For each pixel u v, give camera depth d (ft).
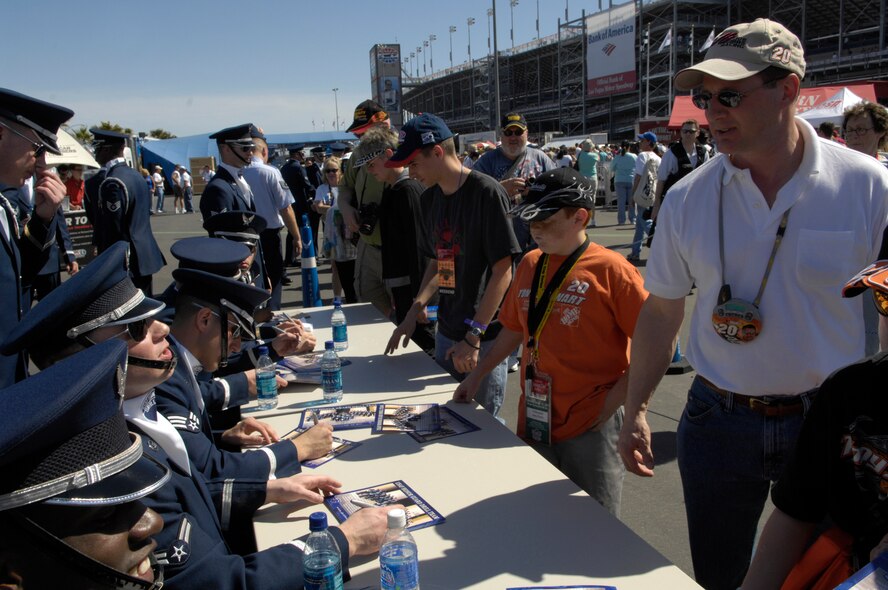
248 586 5.07
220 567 5.08
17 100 8.89
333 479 6.69
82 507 3.38
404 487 6.63
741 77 5.39
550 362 7.70
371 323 13.79
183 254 9.00
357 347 12.00
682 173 25.21
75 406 3.29
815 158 5.65
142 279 17.39
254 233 14.10
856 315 5.88
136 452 3.65
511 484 6.59
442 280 10.61
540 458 7.14
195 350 8.02
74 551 3.37
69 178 35.86
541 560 5.31
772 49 5.43
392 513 4.98
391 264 14.35
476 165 19.43
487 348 10.48
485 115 191.21
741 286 6.03
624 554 5.36
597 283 7.41
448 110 218.79
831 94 35.35
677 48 126.62
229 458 6.89
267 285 18.74
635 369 6.76
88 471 3.34
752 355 5.99
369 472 7.03
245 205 17.83
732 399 6.19
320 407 9.10
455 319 10.56
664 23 129.08
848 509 3.87
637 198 30.76
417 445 7.63
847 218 5.62
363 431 8.14
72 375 3.41
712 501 6.57
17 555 3.27
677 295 6.63
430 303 13.51
